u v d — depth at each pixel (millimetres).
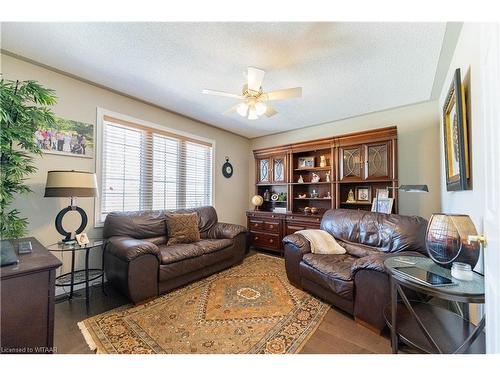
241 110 2322
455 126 1734
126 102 2984
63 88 2428
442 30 1668
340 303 2029
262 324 1854
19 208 2166
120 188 2957
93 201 2678
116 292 2430
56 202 2393
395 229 2293
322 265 2213
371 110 3361
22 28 1701
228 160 4660
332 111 3410
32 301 1061
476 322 1472
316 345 1596
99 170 2711
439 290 1116
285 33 1732
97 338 1645
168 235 2984
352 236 2643
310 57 2045
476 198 1420
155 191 3361
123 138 2994
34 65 2234
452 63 2020
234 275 2967
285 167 4176
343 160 3463
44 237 2309
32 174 2227
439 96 2846
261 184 4594
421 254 1956
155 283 2271
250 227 4418
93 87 2668
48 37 1813
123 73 2385
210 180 4277
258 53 1996
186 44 1891
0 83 1527
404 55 1990
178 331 1750
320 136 4117
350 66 2184
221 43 1868
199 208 3635
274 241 4035
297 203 4289
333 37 1767
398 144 3242
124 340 1630
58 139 2396
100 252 2717
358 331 1767
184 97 2988
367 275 1789
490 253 771
